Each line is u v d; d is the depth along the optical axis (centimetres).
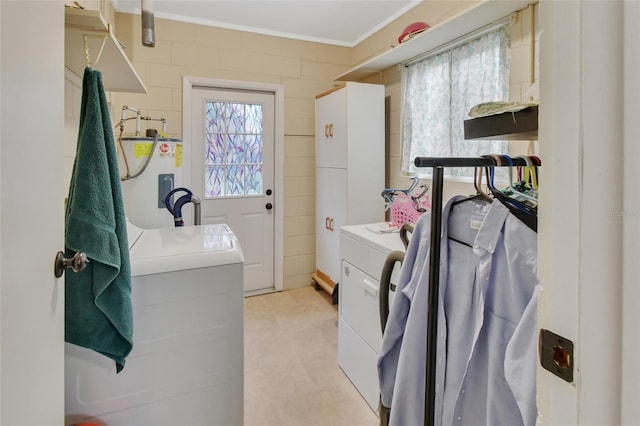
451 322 94
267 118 357
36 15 76
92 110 110
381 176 317
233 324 144
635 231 38
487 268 85
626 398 39
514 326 81
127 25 296
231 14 308
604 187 39
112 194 115
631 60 37
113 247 110
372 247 188
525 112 99
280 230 362
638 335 38
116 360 115
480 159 89
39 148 78
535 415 68
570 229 43
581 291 42
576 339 42
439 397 95
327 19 318
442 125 263
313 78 364
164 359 134
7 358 64
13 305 66
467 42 239
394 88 317
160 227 225
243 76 336
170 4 290
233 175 348
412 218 211
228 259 142
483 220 88
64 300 101
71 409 122
